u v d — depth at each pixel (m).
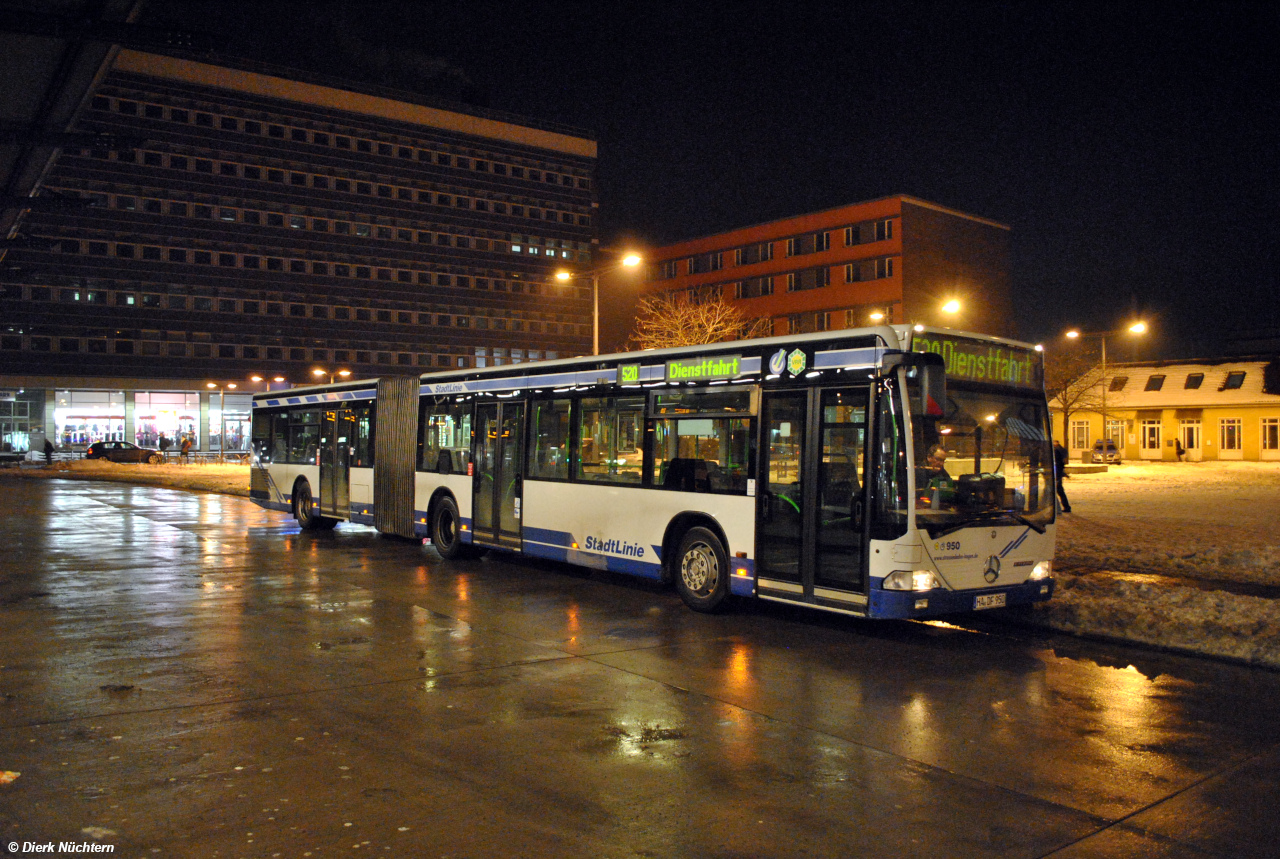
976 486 9.06
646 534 11.21
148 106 72.44
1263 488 32.22
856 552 8.83
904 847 4.39
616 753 5.68
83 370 69.69
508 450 13.70
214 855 4.18
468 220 86.81
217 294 74.94
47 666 7.73
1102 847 4.43
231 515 23.62
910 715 6.61
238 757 5.50
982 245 73.00
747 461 10.00
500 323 88.12
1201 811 4.88
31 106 14.04
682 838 4.45
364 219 81.69
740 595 9.98
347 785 5.07
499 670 7.75
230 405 76.19
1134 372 61.94
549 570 13.95
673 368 11.06
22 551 15.95
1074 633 9.49
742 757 5.65
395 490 16.47
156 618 9.90
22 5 11.10
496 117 88.44
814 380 9.39
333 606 10.73
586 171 93.50
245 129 76.38
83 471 47.44
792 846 4.38
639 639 9.10
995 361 9.41
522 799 4.91
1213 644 8.58
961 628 9.83
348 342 80.56
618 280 88.44
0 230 20.73
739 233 78.12
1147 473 43.16
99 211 70.38
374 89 82.38
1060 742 6.04
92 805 4.74
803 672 7.86
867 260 70.12
